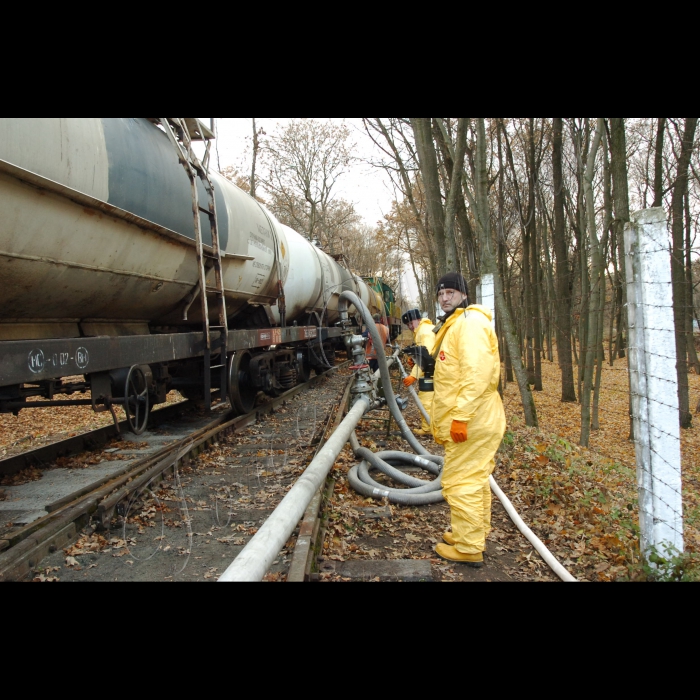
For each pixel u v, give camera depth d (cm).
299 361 1225
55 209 408
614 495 584
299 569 306
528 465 612
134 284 558
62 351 402
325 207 3469
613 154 1048
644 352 340
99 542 375
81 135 429
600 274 1105
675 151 1658
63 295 474
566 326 1673
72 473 548
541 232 2014
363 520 441
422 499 477
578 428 1377
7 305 430
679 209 1373
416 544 400
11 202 367
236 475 549
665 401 336
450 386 360
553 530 436
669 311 335
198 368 793
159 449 624
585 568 368
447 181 1334
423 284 4888
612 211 1373
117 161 477
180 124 605
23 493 480
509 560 379
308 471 319
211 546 373
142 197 515
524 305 1820
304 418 870
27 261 406
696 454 1202
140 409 591
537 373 1955
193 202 600
